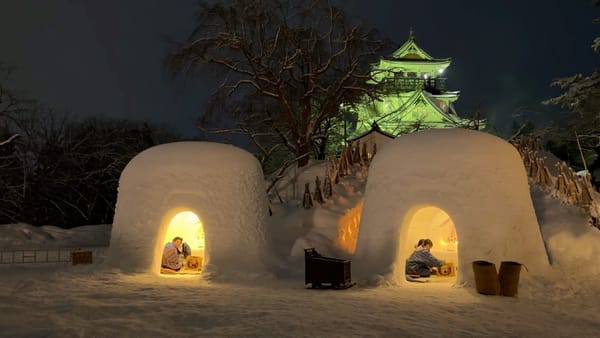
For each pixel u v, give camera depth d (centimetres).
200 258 1229
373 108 2838
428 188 1052
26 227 1694
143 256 1129
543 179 1552
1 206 2270
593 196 1517
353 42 2367
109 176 2533
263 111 2472
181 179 1155
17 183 2350
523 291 932
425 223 1302
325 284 990
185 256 1238
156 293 864
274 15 2322
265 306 756
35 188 2361
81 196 2420
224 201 1149
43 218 2408
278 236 1399
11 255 1368
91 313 675
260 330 600
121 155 2542
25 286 889
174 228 1329
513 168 1085
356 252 1131
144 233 1141
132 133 2803
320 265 958
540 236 1109
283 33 2320
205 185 1149
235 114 2398
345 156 1816
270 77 2291
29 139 2441
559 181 1489
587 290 946
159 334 577
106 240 1745
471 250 998
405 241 1080
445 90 4494
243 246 1138
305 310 729
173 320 647
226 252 1120
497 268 980
